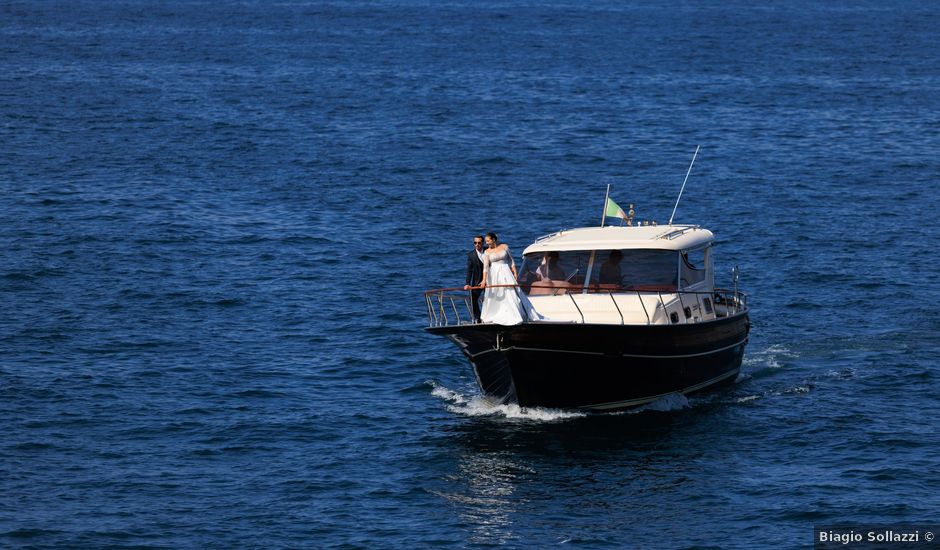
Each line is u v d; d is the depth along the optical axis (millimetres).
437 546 39938
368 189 108375
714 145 135375
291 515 42375
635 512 42438
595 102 174625
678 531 40875
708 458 47469
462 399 55594
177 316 68688
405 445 49344
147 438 49750
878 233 91375
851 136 142250
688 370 54094
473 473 46156
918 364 60062
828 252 85438
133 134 137250
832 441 49156
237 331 66125
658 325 51156
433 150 130250
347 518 42156
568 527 41281
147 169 115500
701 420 52062
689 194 107688
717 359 55969
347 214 97750
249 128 144500
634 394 52938
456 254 85125
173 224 92125
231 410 53469
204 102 169625
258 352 62438
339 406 54375
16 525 40969
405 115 158875
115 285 74750
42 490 44062
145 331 65500
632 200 105312
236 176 113500
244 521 41812
